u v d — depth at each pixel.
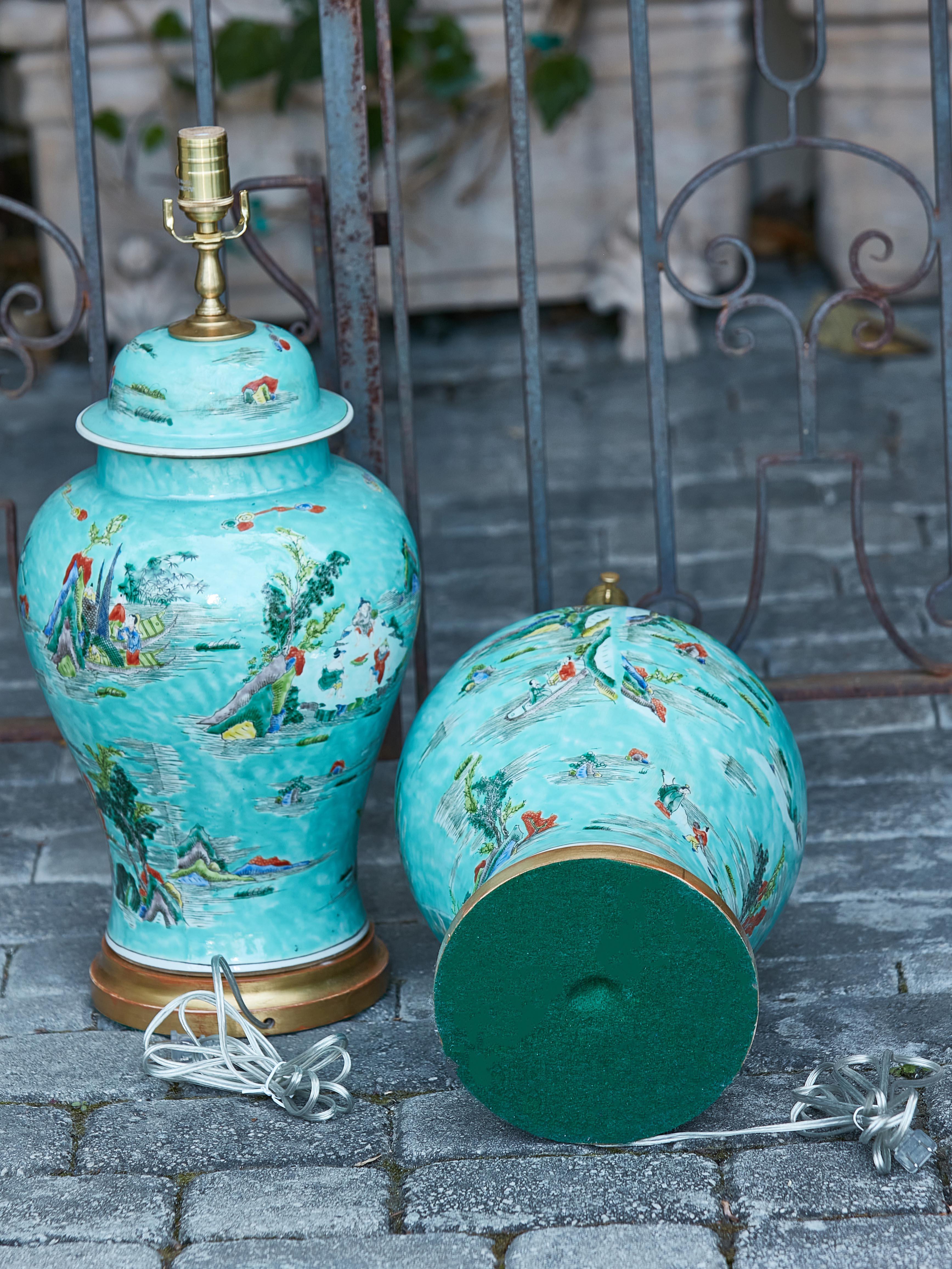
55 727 2.75
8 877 2.70
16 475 4.37
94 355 2.59
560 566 3.80
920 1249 1.83
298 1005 2.27
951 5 4.83
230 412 2.03
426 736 2.14
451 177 5.16
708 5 4.95
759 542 2.76
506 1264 1.83
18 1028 2.31
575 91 4.95
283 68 4.84
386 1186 1.96
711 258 2.61
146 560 1.99
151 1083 2.18
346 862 2.31
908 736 3.04
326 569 2.03
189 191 2.03
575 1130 1.98
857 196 5.16
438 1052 2.24
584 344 5.24
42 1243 1.88
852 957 2.41
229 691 2.02
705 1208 1.90
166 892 2.23
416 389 4.96
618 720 2.01
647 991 1.87
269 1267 1.83
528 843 1.88
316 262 2.59
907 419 4.52
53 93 4.94
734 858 1.97
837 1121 2.00
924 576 3.65
